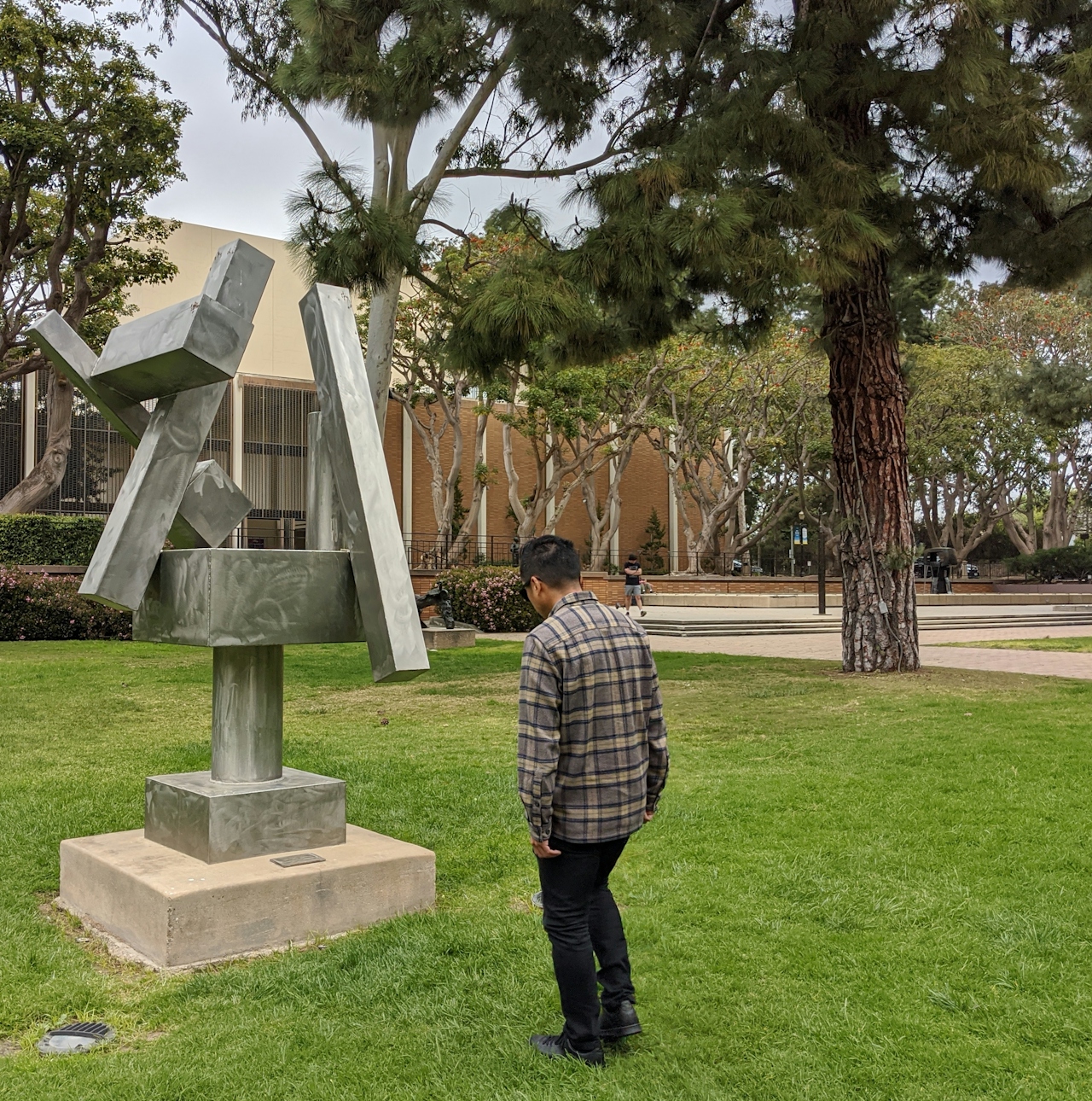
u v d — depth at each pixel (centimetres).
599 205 1040
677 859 524
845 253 966
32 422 3123
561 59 1144
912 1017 339
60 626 1923
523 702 298
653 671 321
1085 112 1077
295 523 3588
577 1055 308
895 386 1288
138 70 1825
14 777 742
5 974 377
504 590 2416
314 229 1023
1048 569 4269
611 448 3584
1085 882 477
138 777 742
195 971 377
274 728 455
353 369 448
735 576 3788
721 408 3669
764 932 421
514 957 391
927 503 4578
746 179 1033
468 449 4056
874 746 816
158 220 2167
